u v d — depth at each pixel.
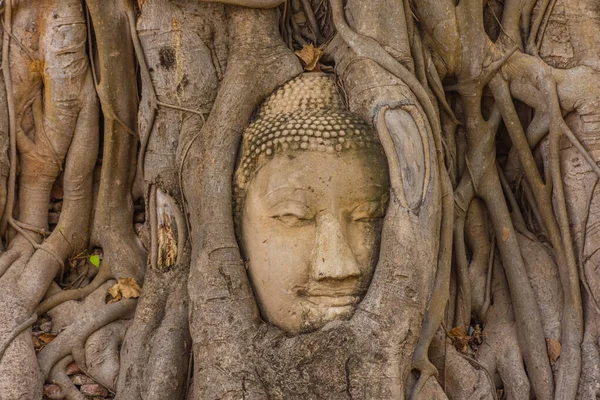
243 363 7.00
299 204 7.07
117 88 8.26
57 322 8.22
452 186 8.27
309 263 7.09
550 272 8.18
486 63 8.20
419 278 7.06
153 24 8.00
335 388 6.82
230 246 7.26
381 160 7.24
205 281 7.21
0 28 8.38
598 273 7.93
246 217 7.32
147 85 8.06
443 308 7.61
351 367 6.83
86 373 7.98
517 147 8.24
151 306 7.97
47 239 8.45
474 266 8.40
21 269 8.23
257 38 7.91
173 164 8.05
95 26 8.08
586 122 7.98
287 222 7.12
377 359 6.86
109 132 8.38
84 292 8.39
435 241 7.32
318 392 6.83
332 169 7.11
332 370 6.83
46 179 8.55
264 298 7.24
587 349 7.82
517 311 8.10
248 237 7.31
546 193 8.18
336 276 6.97
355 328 6.91
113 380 7.96
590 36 8.16
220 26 8.04
